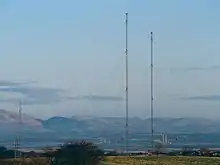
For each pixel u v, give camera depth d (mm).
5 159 94250
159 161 97750
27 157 94562
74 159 76750
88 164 77688
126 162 92500
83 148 78250
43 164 84188
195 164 94812
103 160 86625
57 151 78625
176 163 95500
